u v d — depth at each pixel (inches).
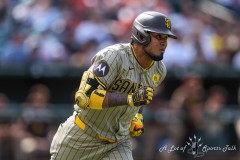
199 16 1889.8
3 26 1771.7
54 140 818.2
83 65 1594.5
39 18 1774.1
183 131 1437.0
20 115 1455.5
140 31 748.6
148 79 778.2
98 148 796.6
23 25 1771.7
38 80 1577.3
